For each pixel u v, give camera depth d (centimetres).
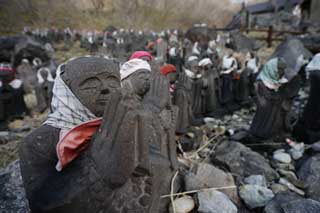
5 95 674
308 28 1838
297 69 938
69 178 145
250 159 363
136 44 1958
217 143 458
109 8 3719
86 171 140
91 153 140
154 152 188
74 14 3428
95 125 149
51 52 1670
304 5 2478
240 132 505
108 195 135
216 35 1891
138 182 142
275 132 460
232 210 255
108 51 1916
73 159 149
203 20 3903
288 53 1036
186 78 469
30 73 1057
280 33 1794
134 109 120
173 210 248
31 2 3145
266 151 439
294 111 650
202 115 656
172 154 257
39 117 741
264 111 452
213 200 261
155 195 170
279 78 436
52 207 140
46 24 3092
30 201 150
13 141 545
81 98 150
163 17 3697
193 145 428
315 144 388
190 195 277
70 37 2475
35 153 153
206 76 650
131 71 213
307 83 930
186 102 443
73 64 155
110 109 128
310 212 244
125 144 119
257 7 3438
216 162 371
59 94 154
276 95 438
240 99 774
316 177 319
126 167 121
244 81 772
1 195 240
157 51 1490
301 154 400
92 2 3575
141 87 209
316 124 428
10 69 713
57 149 142
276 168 374
